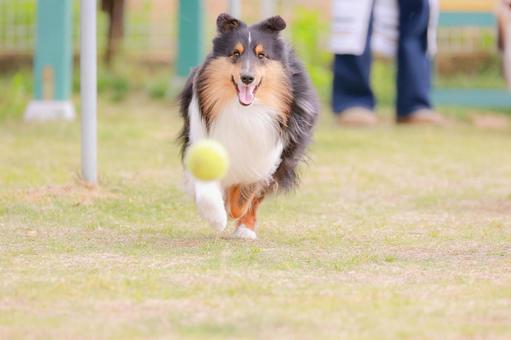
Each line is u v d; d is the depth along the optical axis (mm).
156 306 7562
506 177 16203
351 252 10016
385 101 27656
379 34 24109
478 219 12281
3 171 15250
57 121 21922
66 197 12844
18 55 29344
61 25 22688
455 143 20656
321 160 17703
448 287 8328
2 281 8367
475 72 29719
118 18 29094
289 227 11562
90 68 13414
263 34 10328
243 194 10773
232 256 9570
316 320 7148
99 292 7984
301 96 10703
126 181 14281
